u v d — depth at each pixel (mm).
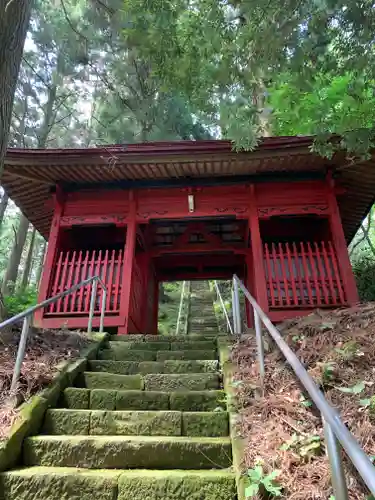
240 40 3564
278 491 2119
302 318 4609
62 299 6285
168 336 5238
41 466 2730
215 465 2705
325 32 3400
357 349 3297
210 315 13555
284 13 3340
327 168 6504
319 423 2631
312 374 3119
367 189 7184
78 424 3123
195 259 9648
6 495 2453
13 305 10477
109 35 11078
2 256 21703
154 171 6496
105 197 6969
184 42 3840
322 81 4023
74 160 6133
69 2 12523
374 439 2346
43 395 3301
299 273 6152
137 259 8461
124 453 2764
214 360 4309
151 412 3164
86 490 2457
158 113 13125
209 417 3115
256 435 2688
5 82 3068
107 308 6211
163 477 2465
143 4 3586
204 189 6875
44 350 4125
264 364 3570
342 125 4223
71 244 7582
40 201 7703
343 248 6242
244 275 9805
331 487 2094
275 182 6781
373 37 3576
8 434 2773
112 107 14102
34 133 13664
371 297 8148
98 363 4250
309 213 6562
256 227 6500
